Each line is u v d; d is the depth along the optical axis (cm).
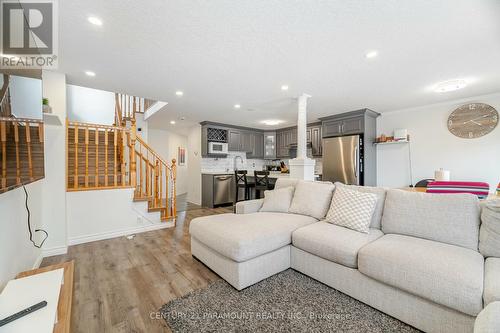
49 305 103
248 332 139
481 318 89
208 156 596
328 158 483
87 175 313
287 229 216
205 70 260
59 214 264
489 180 348
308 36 191
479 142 358
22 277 133
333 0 148
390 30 181
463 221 166
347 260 171
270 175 588
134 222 341
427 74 269
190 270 220
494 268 130
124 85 309
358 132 446
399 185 441
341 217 214
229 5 153
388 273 147
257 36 191
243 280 183
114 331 139
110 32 184
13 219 163
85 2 148
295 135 608
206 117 517
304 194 268
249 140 644
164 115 498
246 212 282
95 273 213
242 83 301
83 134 375
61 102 266
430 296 130
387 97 363
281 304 166
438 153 397
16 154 140
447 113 388
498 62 236
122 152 357
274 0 148
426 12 159
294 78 284
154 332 138
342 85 307
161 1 149
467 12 158
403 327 143
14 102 139
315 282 197
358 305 165
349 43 201
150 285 192
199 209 529
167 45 205
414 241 170
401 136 426
